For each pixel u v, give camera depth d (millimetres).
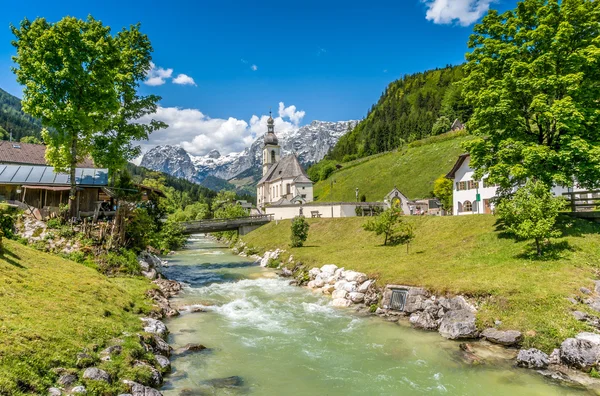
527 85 27969
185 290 30953
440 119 157250
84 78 30578
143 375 12516
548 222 23156
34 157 59281
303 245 49938
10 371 9578
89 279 21625
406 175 109875
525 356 15203
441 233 37938
